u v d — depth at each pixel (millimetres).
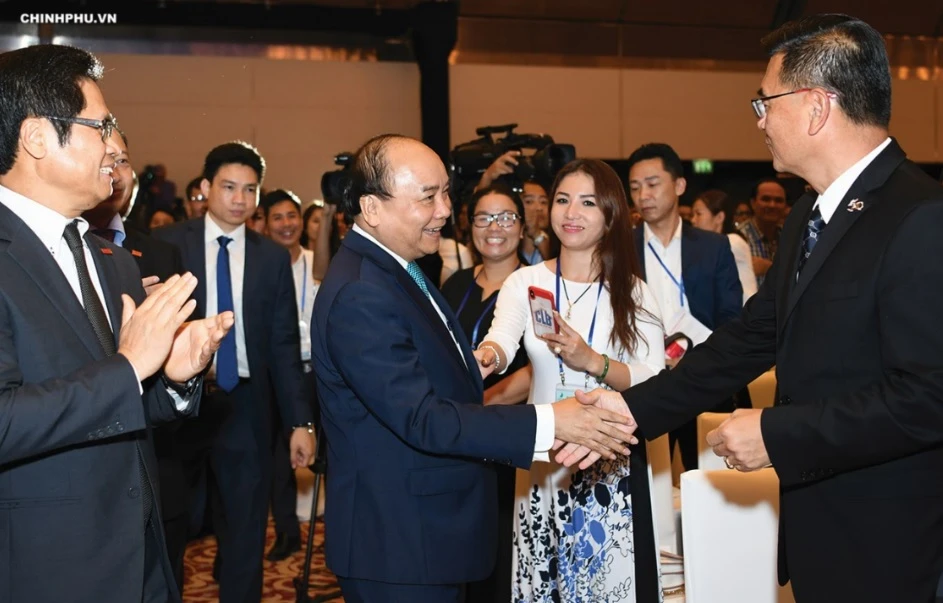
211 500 3654
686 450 4230
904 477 1789
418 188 2211
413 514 2127
